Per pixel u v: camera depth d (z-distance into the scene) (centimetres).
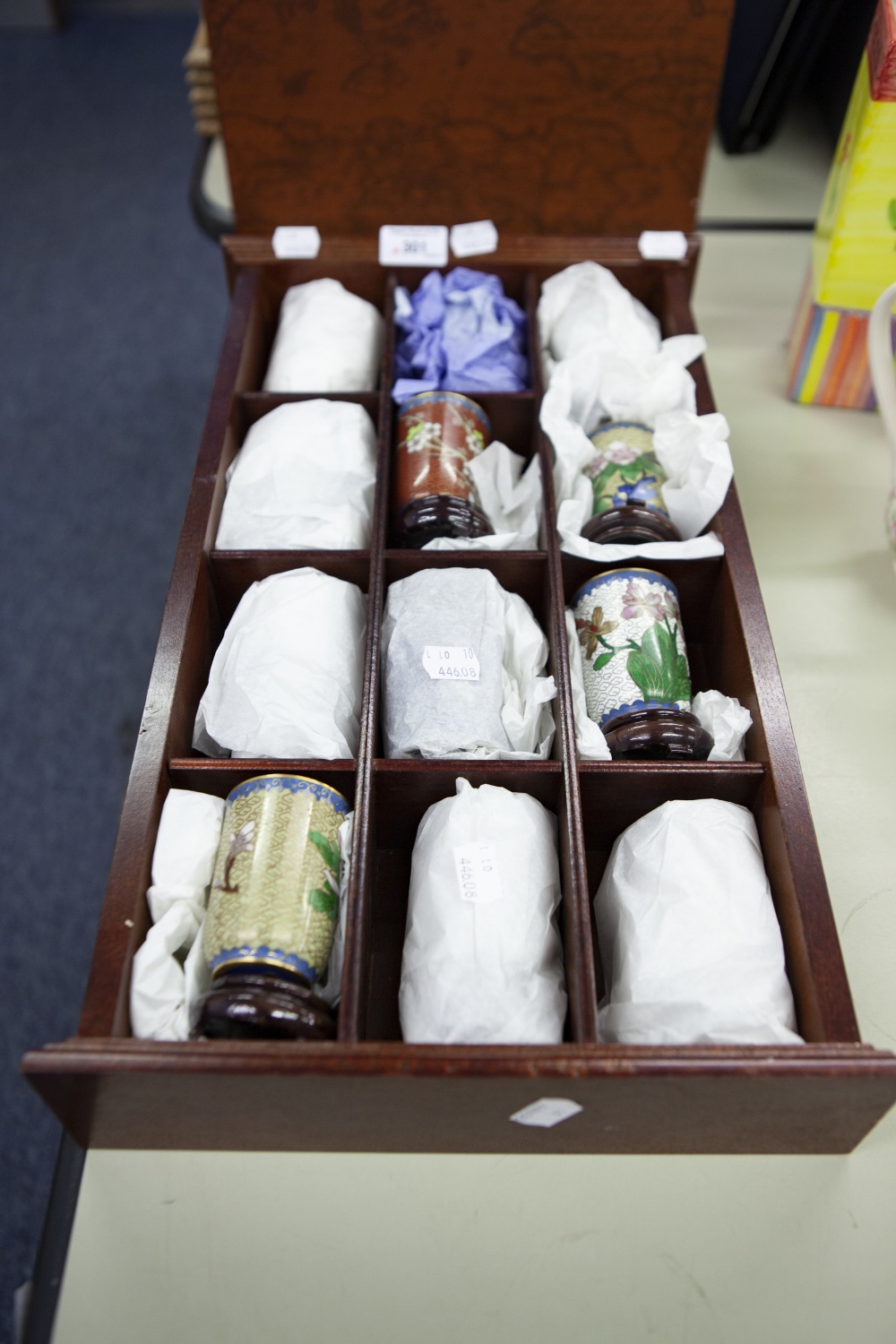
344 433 106
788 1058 65
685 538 104
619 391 112
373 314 122
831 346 116
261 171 121
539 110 116
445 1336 66
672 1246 69
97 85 305
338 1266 68
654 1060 65
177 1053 65
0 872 169
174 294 253
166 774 84
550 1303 67
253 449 106
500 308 120
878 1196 71
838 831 89
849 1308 67
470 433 107
